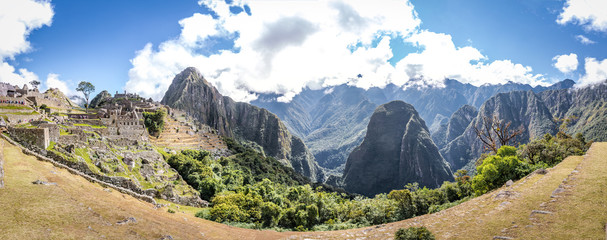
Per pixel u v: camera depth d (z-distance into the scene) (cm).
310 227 6625
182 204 6431
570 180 3139
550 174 3794
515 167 5412
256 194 8212
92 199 3325
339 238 3944
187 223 4312
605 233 2012
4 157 3572
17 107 7456
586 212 2355
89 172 5047
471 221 2989
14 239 2091
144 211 3912
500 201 3372
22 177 3122
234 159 15275
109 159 5988
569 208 2505
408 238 2755
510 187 4003
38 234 2239
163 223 3631
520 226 2462
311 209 6788
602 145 4659
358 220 7194
